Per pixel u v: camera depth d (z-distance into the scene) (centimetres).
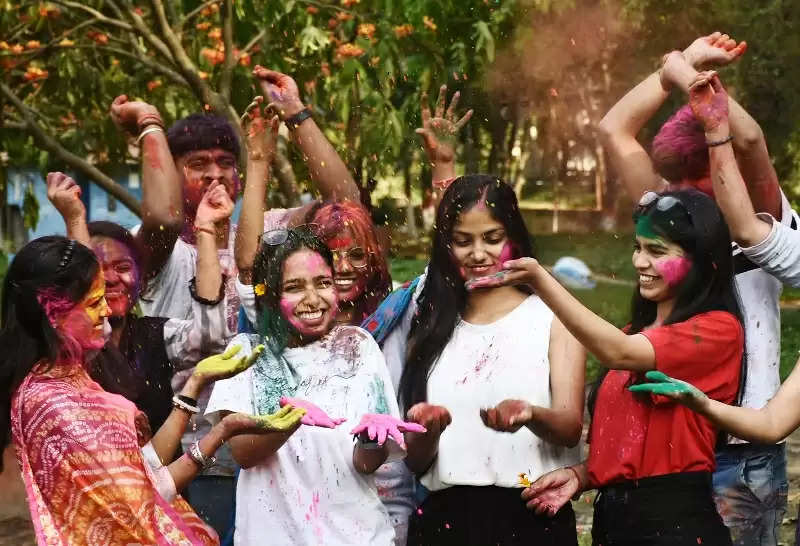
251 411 461
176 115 1034
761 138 509
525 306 487
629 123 554
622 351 434
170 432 407
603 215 2705
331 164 591
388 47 914
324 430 452
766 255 482
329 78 986
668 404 444
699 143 508
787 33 1780
